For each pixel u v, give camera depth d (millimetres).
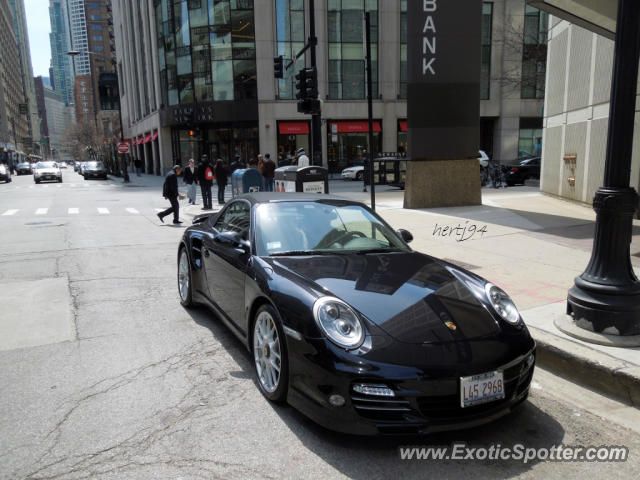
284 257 3898
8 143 103938
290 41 34188
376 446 2945
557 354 4027
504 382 2949
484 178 22891
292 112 34844
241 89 34781
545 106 15172
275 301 3289
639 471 2779
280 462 2773
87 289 6422
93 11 137875
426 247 8141
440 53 12562
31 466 2729
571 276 6238
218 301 4617
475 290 3525
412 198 13016
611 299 4090
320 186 10477
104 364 4090
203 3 34219
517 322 3287
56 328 4949
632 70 3910
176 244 9781
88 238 10508
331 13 33812
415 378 2730
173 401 3467
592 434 3146
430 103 12742
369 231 4469
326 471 2701
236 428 3111
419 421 2730
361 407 2746
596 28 9578
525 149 38094
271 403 3432
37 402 3449
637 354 3879
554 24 14266
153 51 39438
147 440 2982
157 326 5012
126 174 34531
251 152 37406
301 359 2990
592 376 3781
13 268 7625
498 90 37031
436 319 3080
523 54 36031
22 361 4152
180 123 36594
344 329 2916
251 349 3762
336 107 34594
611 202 4070
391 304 3176
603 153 11266
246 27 34281
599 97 11391
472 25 12633
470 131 13000
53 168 37438
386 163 22094
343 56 34344
